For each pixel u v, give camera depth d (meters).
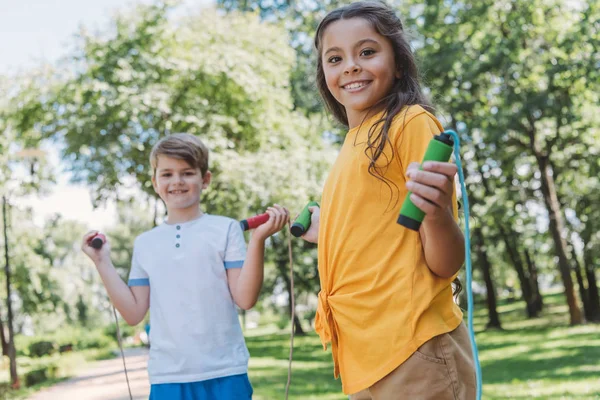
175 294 3.06
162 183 3.21
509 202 20.67
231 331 3.07
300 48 21.34
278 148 16.70
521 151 20.75
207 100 15.70
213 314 3.04
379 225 1.98
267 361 16.55
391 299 1.92
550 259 32.66
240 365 3.05
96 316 47.91
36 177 16.33
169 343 3.02
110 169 14.77
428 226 1.74
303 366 14.82
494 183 21.98
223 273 3.10
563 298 40.25
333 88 2.17
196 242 3.12
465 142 18.83
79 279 40.72
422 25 18.95
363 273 1.98
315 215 2.52
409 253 1.93
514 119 17.78
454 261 1.83
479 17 18.64
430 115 1.98
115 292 3.15
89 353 28.81
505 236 23.86
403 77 2.14
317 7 21.58
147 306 3.22
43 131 15.40
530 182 22.28
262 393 9.23
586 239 21.47
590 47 17.62
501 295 55.00
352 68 2.09
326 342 2.12
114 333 44.19
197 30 16.09
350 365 2.01
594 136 19.20
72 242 47.22
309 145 17.61
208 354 3.00
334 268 2.08
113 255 52.88
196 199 3.23
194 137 3.32
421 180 1.57
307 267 25.30
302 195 14.86
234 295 3.08
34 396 13.13
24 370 18.45
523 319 27.70
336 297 2.05
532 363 11.62
